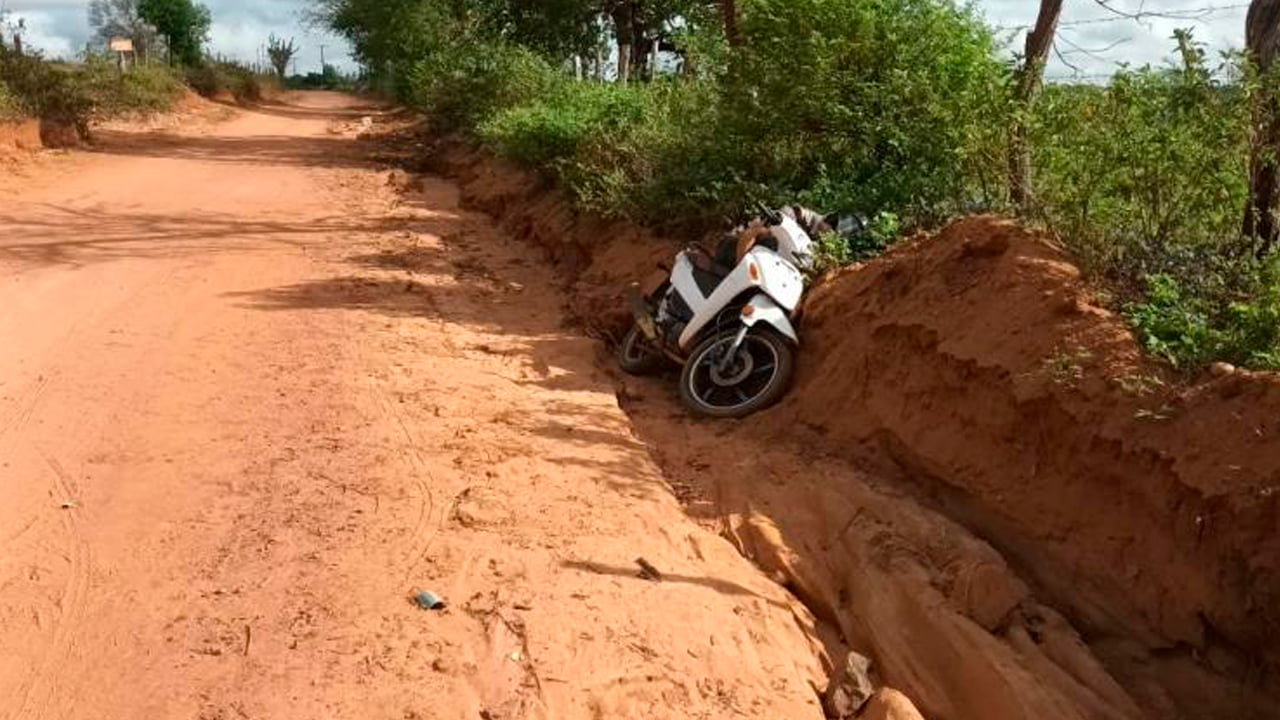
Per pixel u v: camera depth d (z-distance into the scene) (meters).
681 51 14.77
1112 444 4.73
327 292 10.05
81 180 17.09
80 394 6.94
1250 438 4.23
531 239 13.45
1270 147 5.59
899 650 4.58
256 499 5.48
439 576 4.77
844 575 5.11
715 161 9.87
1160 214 6.08
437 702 3.90
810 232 7.82
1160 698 4.34
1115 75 6.18
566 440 6.45
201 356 7.82
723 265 7.55
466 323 9.22
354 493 5.57
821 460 6.19
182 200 15.66
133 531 5.12
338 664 4.11
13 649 4.18
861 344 6.55
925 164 8.40
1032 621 4.62
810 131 9.33
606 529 5.30
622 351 8.36
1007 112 7.14
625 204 10.76
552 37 23.92
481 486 5.69
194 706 3.84
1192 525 4.33
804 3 9.09
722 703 4.06
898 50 8.87
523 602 4.57
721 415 7.05
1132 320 5.12
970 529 5.45
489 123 19.41
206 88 47.59
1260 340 4.80
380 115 42.41
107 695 3.91
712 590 4.82
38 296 9.42
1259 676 4.16
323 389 7.16
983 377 5.53
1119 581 4.65
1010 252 5.95
